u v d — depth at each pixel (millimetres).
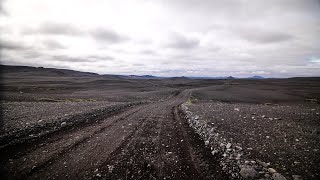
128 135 9281
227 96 50250
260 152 6539
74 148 7316
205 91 70250
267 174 4953
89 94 54812
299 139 7980
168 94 61594
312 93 62250
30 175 5195
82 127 10766
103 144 7848
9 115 13281
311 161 5738
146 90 82438
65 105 21031
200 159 6340
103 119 13336
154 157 6547
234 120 12094
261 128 9945
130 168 5711
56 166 5758
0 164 5793
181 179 5121
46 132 9219
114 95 52281
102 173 5375
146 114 16250
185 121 13023
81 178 5102
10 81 117125
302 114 14539
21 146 7312
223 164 5766
